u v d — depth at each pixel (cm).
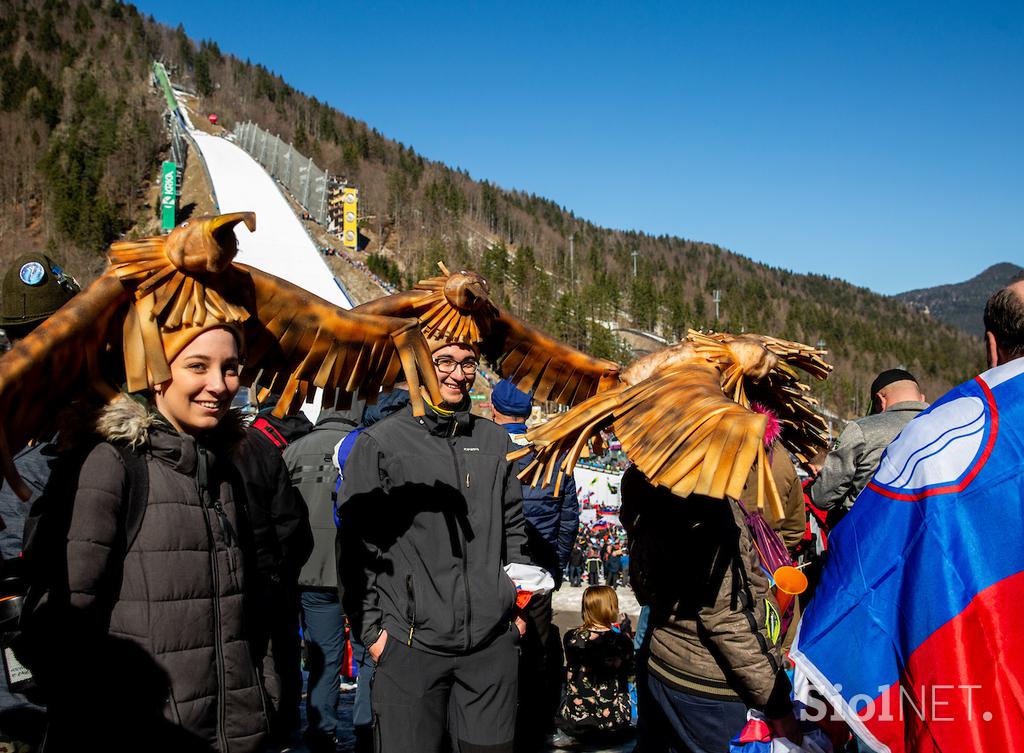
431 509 317
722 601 270
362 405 452
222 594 231
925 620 211
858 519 234
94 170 11062
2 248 9775
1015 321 229
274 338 255
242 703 229
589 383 344
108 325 218
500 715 317
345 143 16200
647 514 294
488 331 324
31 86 13588
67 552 205
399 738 309
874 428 362
